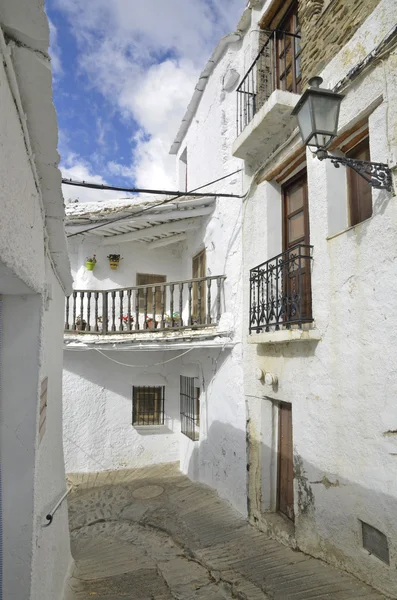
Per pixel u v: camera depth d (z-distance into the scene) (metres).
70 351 9.69
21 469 2.40
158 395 10.30
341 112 4.38
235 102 7.70
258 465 6.13
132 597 4.09
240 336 6.78
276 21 6.62
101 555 5.56
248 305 6.62
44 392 2.97
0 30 1.60
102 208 9.02
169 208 8.22
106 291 8.93
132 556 5.48
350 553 4.07
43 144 2.24
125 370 10.06
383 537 3.73
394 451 3.60
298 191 6.05
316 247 4.81
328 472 4.45
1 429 2.41
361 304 4.07
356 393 4.09
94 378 9.81
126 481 8.96
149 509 7.35
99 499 8.00
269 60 6.73
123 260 10.48
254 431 6.30
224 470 7.24
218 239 7.93
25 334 2.52
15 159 1.82
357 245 4.15
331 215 4.65
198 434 8.92
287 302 5.09
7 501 2.36
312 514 4.69
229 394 7.11
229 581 4.43
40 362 2.53
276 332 5.17
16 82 1.80
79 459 9.56
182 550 5.70
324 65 4.84
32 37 1.73
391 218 3.71
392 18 3.82
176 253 10.95
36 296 2.57
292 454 5.66
